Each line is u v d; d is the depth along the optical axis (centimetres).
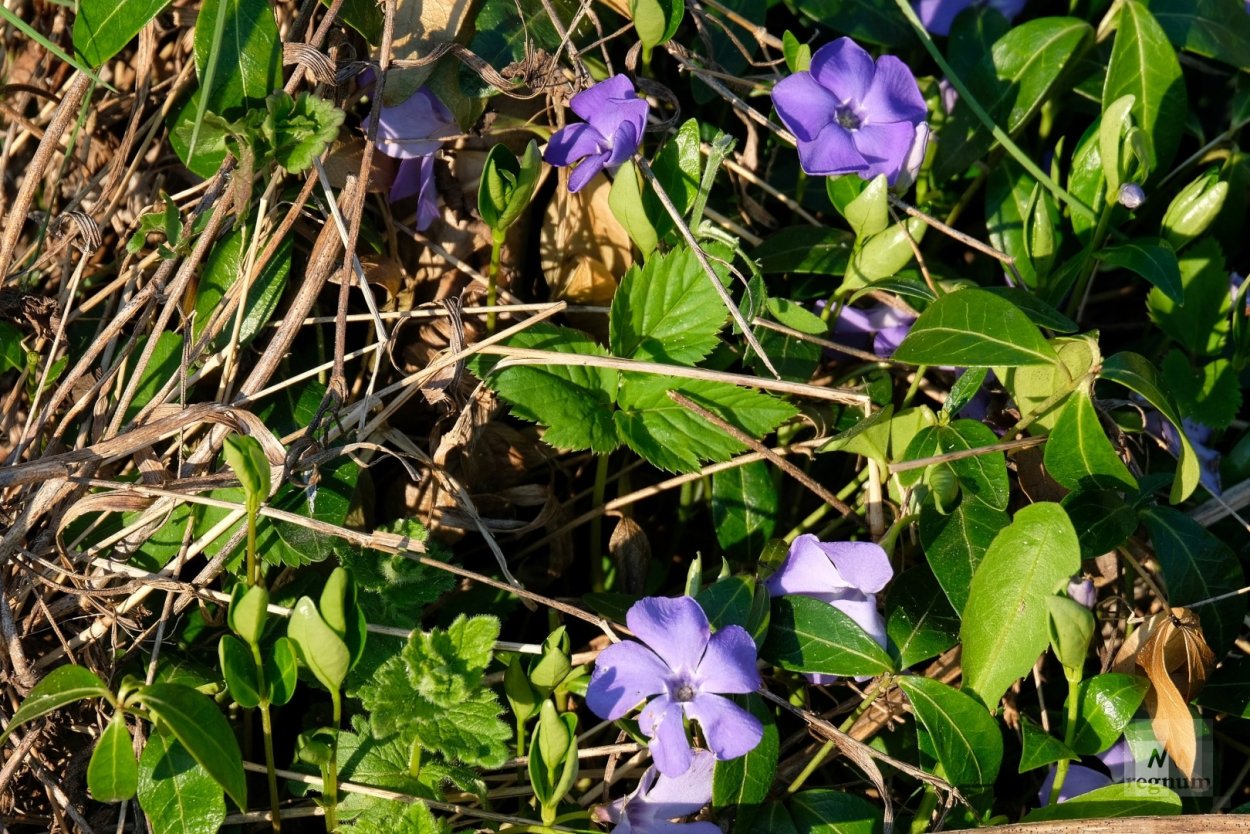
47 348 74
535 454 74
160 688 66
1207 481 74
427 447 74
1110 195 74
